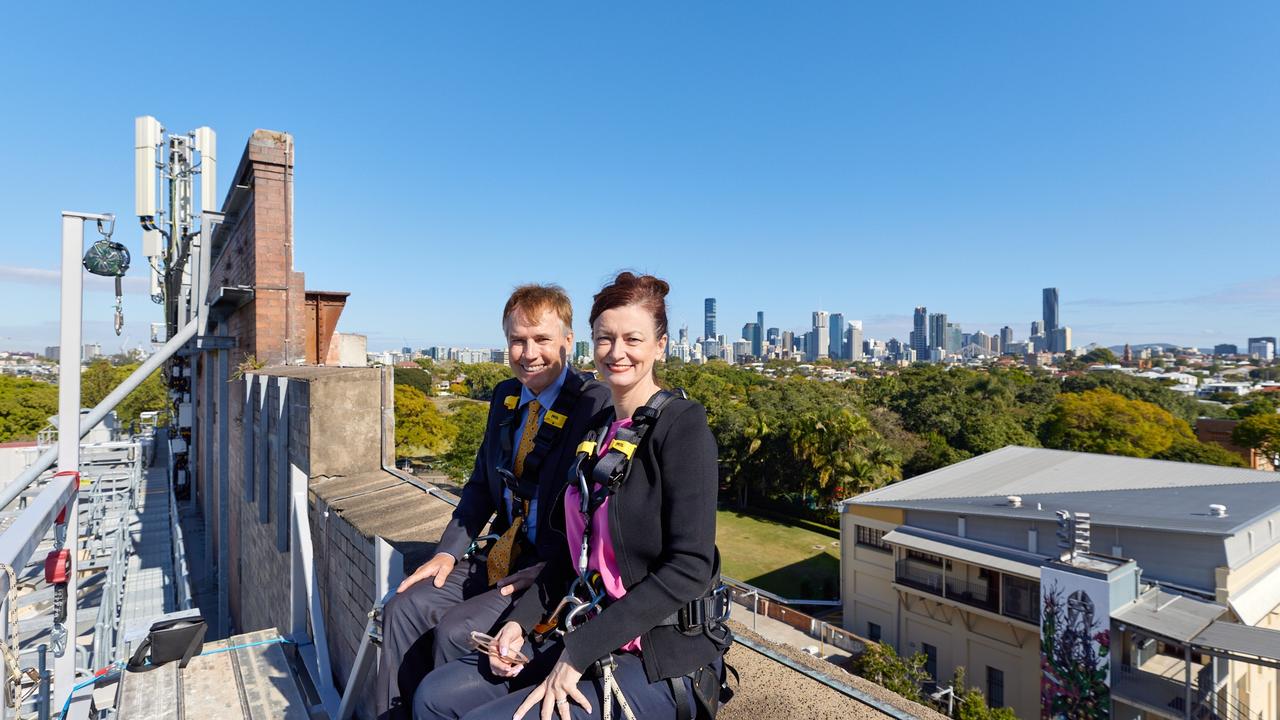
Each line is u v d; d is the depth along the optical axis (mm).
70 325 3762
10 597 1886
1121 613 11562
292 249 10664
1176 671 11758
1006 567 14914
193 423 18906
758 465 35344
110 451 17484
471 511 2215
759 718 1736
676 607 1371
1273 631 10578
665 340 1623
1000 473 22328
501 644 1572
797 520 33438
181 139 13578
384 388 5004
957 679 14539
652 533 1447
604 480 1461
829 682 1852
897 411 55188
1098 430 47875
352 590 3492
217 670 3256
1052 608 12375
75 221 3812
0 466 27438
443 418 56156
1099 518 14414
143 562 14273
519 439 2133
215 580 12781
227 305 11711
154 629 3291
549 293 2057
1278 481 17672
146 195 13180
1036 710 14797
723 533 30906
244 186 10688
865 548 19516
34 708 3354
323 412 4734
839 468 31594
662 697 1413
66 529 3428
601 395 1922
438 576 2053
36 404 48344
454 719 1571
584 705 1335
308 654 3801
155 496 20984
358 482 4559
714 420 37125
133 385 8297
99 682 3486
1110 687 11398
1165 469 20828
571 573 1749
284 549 5598
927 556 17250
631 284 1565
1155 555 13406
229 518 10922
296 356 10602
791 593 23094
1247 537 13336
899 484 22000
